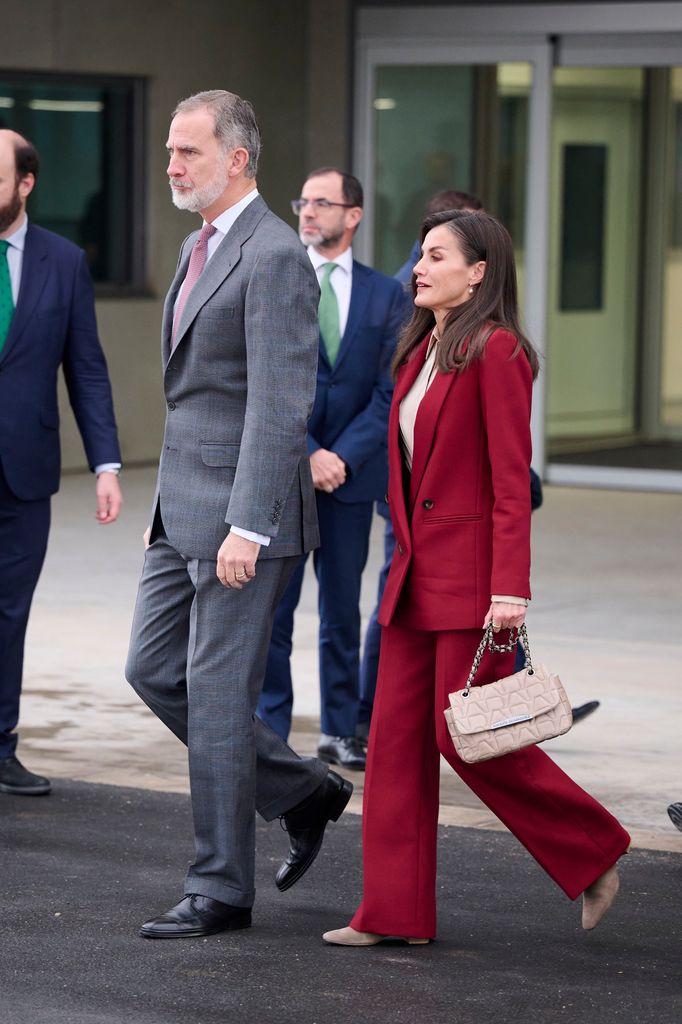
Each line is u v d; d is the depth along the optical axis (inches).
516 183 1100.5
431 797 342.0
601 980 321.7
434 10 1115.3
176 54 1127.0
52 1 1066.7
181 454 347.9
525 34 1088.2
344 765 482.3
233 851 344.8
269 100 1169.4
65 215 1101.1
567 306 1130.7
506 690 324.5
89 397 458.6
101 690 572.7
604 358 1138.7
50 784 455.8
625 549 871.7
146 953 333.4
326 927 351.6
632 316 1139.3
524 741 321.4
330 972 324.2
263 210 345.1
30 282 445.7
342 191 475.5
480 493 332.2
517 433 325.7
